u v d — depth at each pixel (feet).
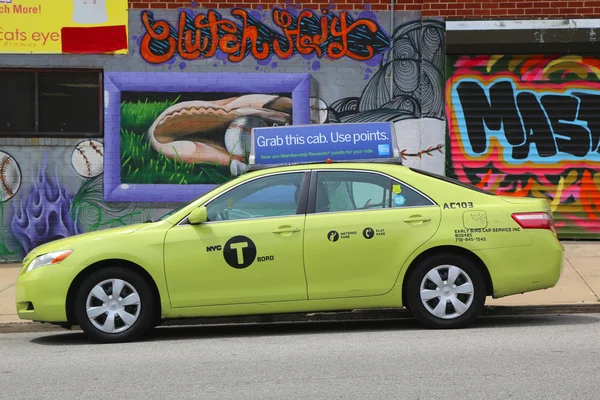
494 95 44.19
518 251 26.78
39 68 44.70
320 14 44.75
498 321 29.73
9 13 44.42
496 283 26.73
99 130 45.09
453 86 44.34
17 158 44.91
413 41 44.68
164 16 44.65
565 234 44.09
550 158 44.04
